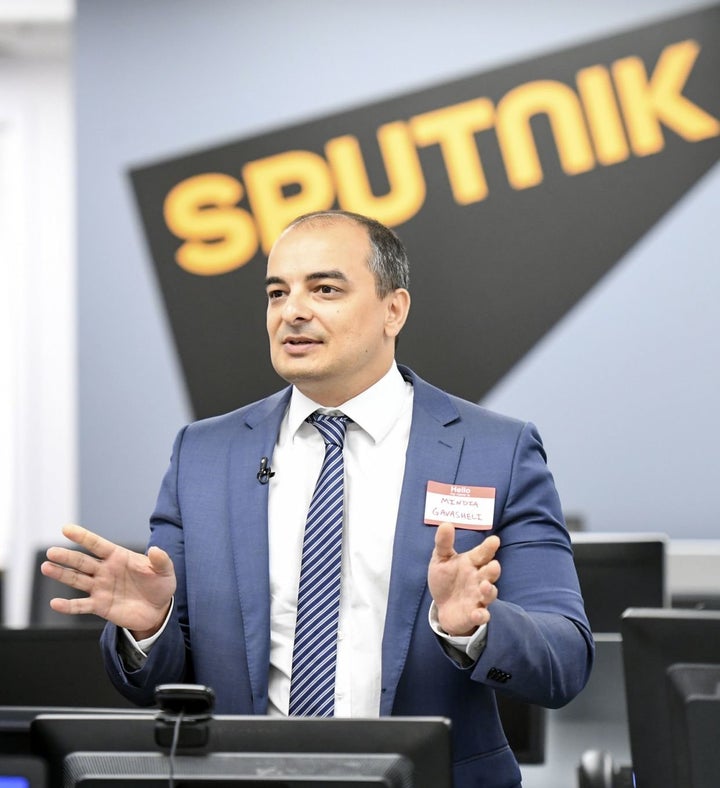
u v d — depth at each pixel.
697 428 13.36
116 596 5.09
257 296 13.76
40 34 14.97
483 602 4.67
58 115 15.41
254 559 5.52
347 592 5.42
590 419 13.44
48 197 15.40
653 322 13.43
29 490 15.19
